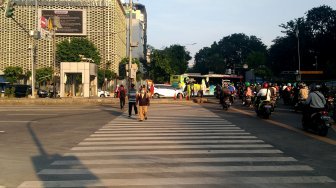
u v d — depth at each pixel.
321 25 76.00
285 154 9.81
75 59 75.19
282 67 82.88
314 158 9.30
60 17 84.69
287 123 17.42
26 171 7.88
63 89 38.22
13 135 13.62
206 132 14.20
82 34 84.75
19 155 9.74
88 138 12.77
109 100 33.75
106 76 75.75
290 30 79.12
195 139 12.40
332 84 39.59
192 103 34.03
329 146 11.14
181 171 7.80
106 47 85.75
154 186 6.62
